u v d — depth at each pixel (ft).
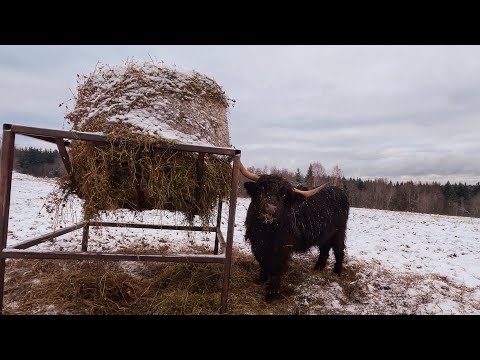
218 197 13.32
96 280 13.02
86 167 11.20
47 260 15.29
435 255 26.20
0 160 9.94
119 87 11.65
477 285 18.93
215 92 13.38
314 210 17.26
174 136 11.31
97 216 11.55
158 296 12.89
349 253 24.27
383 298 15.70
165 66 12.38
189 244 21.63
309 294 15.44
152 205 12.39
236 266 17.56
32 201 32.71
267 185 14.47
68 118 12.39
